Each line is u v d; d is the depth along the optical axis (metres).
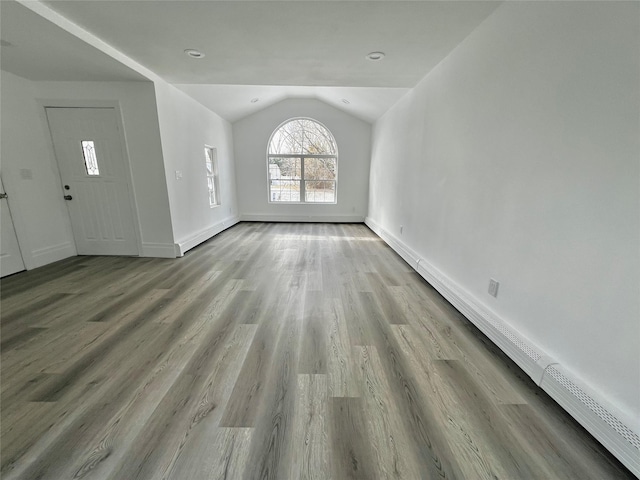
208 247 4.21
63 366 1.55
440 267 2.70
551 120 1.38
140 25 2.13
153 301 2.37
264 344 1.78
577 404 1.20
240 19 2.05
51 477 0.98
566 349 1.32
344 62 2.81
